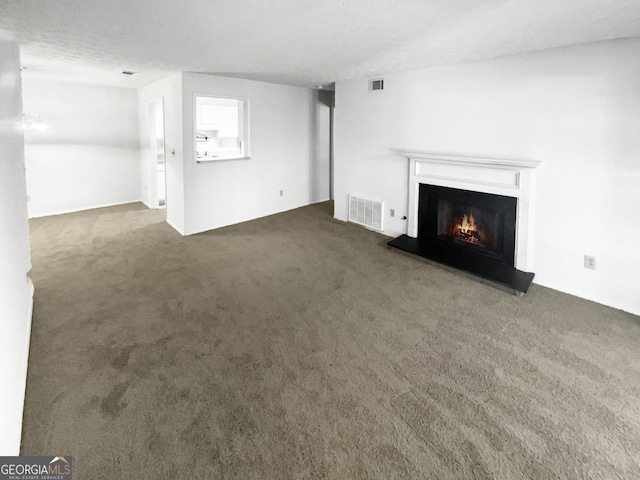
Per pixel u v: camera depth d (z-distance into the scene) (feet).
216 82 16.84
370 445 5.80
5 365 5.15
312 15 8.16
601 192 10.25
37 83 19.01
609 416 6.36
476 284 11.97
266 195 20.33
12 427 5.29
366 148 17.33
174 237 16.83
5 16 8.12
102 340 8.69
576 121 10.46
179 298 10.92
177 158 17.01
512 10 7.70
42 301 10.61
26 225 10.15
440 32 9.31
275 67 14.42
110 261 13.84
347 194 18.81
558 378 7.38
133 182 23.58
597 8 7.48
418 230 15.44
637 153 9.53
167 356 8.10
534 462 5.48
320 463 5.48
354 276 12.62
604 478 5.21
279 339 8.82
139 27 9.04
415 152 15.08
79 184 21.34
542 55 10.91
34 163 19.58
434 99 14.07
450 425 6.21
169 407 6.59
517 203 11.95
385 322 9.62
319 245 15.81
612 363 7.83
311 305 10.55
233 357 8.09
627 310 10.14
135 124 22.98
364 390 7.06
